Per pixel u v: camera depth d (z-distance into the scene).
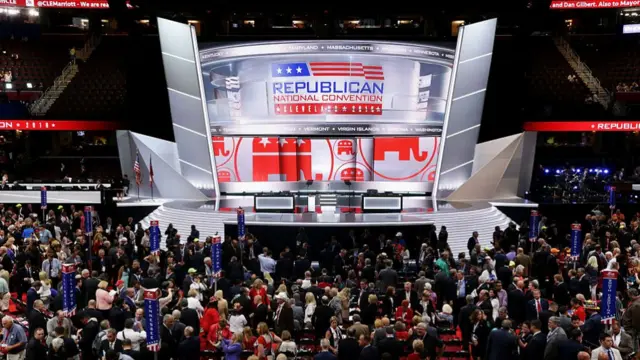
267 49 38.28
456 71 37.91
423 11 42.66
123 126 40.44
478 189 38.59
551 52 47.31
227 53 38.25
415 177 39.75
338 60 38.44
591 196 37.75
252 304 18.00
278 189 39.84
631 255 23.25
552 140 47.34
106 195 35.44
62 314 15.30
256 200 33.81
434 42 38.03
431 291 18.36
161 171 38.72
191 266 22.42
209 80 38.50
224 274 22.08
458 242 31.39
